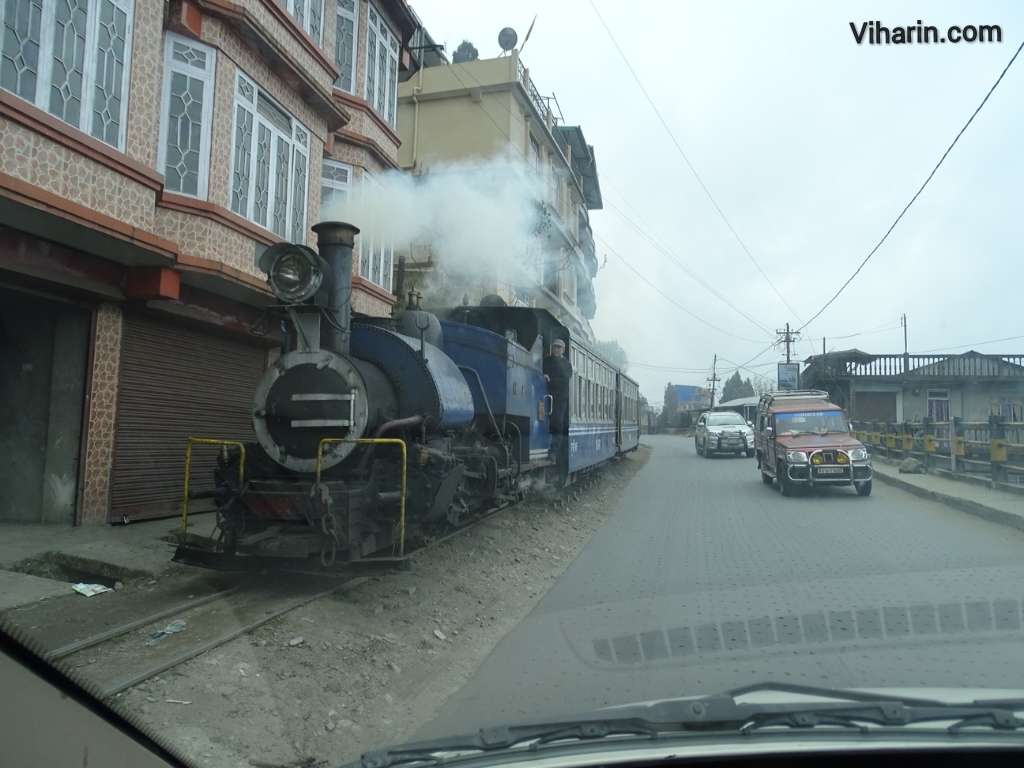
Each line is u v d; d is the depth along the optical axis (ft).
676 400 240.53
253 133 33.45
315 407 22.02
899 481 55.93
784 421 55.11
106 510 29.01
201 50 30.37
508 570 27.55
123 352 29.89
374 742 14.23
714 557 29.71
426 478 23.59
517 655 18.78
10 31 22.38
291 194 36.42
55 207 22.89
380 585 23.04
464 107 68.39
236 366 37.11
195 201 29.63
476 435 31.58
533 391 37.96
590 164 97.71
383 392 24.17
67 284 26.61
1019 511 37.45
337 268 23.71
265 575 22.89
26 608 19.29
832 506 45.52
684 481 63.10
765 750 8.40
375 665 17.52
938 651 17.65
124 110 26.55
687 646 18.67
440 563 26.55
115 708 11.89
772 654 17.79
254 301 35.04
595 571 28.12
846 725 8.97
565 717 9.77
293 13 36.91
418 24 51.72
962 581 24.57
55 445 28.58
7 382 29.32
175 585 21.85
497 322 40.24
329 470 21.90
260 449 22.98
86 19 25.07
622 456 78.02
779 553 30.19
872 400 98.84
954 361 96.07
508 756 8.70
